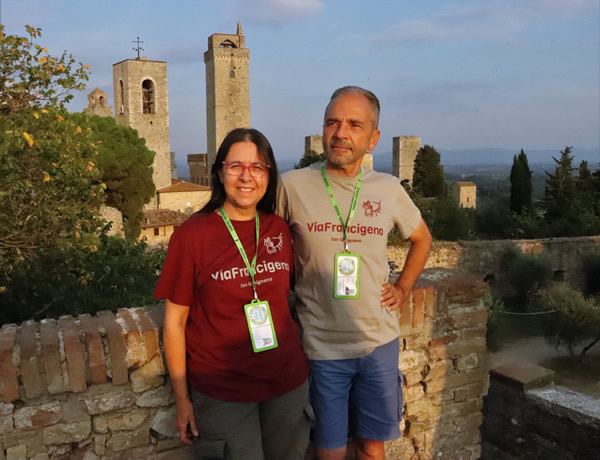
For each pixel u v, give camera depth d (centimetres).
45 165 651
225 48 5997
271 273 251
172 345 242
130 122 5253
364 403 293
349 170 278
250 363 243
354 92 270
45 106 690
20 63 675
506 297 2834
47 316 630
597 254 2914
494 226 4047
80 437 282
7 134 595
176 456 305
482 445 402
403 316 361
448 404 388
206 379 244
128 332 285
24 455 272
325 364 280
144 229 3444
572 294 2189
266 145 253
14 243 635
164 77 5400
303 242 275
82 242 723
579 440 335
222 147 250
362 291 276
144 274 866
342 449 292
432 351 376
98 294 743
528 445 366
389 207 287
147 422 297
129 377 290
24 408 269
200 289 243
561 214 3788
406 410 374
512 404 377
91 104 5738
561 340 2152
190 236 240
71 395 278
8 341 269
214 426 243
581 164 4166
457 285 382
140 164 2830
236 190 244
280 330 252
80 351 272
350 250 274
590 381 1839
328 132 273
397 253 2497
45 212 643
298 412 259
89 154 747
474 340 395
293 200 278
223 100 6072
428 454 385
